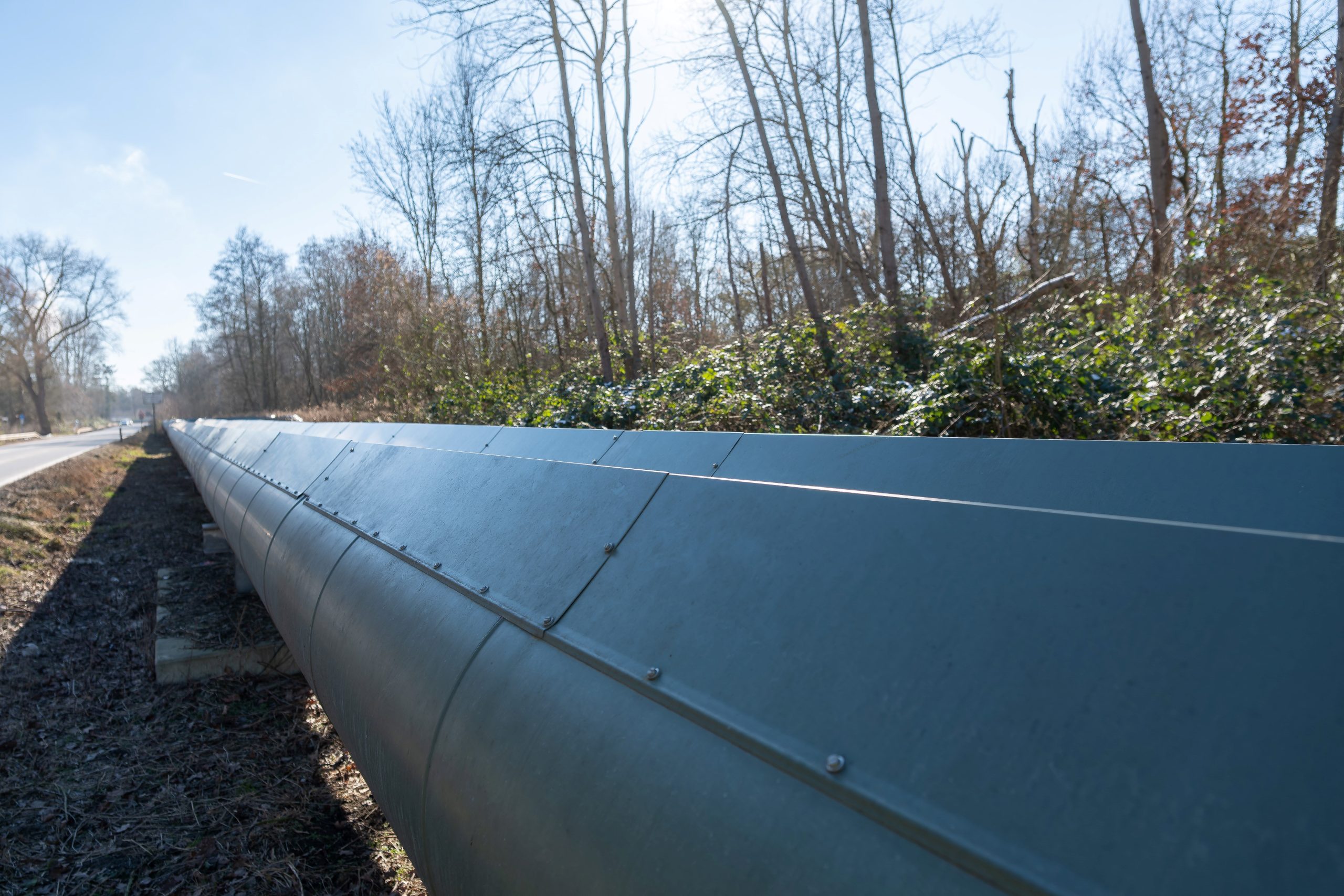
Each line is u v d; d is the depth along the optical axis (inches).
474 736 61.4
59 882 125.4
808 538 53.9
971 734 35.7
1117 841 29.0
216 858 130.1
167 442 1640.0
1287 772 27.5
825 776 38.1
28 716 188.4
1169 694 32.0
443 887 64.4
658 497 70.9
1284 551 33.9
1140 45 467.2
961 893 31.1
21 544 386.9
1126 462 69.9
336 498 149.7
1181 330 248.1
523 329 682.8
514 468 99.0
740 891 37.1
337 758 163.9
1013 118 610.2
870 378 297.3
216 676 210.4
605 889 43.3
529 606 69.7
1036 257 503.8
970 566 43.5
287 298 2086.6
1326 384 193.6
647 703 50.2
